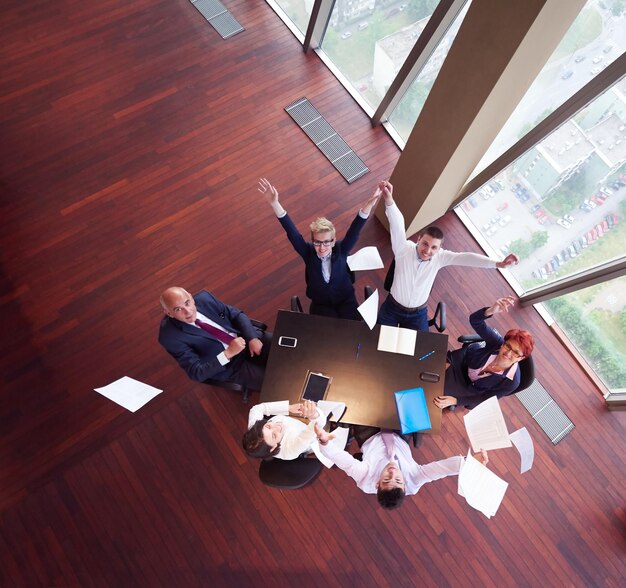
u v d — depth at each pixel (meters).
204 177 4.40
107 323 3.88
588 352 3.96
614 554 3.45
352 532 3.42
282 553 3.35
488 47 2.60
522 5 2.34
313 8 4.43
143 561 3.29
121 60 4.77
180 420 3.64
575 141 3.11
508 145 3.62
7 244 4.08
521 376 2.87
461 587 3.33
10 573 3.22
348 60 4.68
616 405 3.80
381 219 4.32
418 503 3.50
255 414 2.70
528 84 2.90
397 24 3.85
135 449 3.55
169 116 4.60
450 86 2.92
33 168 4.34
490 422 2.56
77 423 3.59
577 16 2.60
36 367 3.73
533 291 4.03
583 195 3.29
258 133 4.61
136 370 3.76
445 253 3.15
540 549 3.44
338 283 3.23
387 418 2.76
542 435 3.76
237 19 5.02
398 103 4.42
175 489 3.47
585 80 2.84
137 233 4.17
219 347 2.94
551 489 3.60
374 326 2.94
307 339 2.91
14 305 3.90
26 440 3.53
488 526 3.48
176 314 2.68
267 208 4.33
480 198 4.16
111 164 4.39
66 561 3.26
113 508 3.39
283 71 4.87
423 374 2.84
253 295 4.05
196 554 3.32
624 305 3.42
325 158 4.56
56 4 4.92
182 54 4.84
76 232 4.15
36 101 4.57
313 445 2.58
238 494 3.48
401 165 3.71
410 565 3.36
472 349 3.05
